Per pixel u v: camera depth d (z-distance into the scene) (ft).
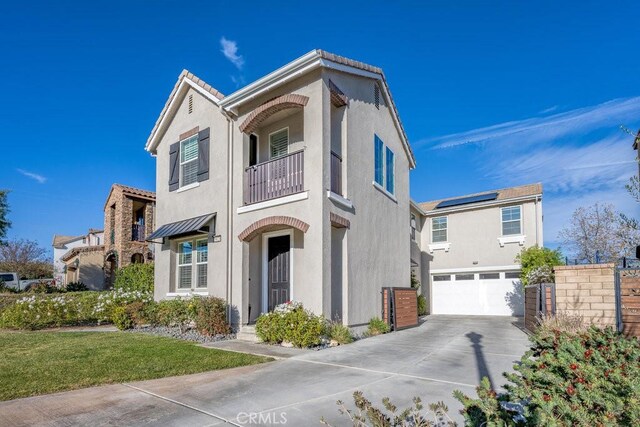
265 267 45.29
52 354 30.91
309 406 18.90
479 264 77.46
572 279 33.40
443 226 83.10
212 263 45.78
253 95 42.86
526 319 46.34
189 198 50.62
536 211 72.79
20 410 18.53
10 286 88.94
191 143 52.19
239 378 24.00
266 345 35.53
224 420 17.26
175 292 51.72
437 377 23.76
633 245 24.03
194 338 39.75
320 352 31.78
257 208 41.81
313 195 37.55
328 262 37.11
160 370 25.89
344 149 42.68
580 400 14.17
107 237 86.33
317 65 38.40
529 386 16.42
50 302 50.44
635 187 21.12
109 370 25.82
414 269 79.25
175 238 52.60
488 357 29.14
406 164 62.34
